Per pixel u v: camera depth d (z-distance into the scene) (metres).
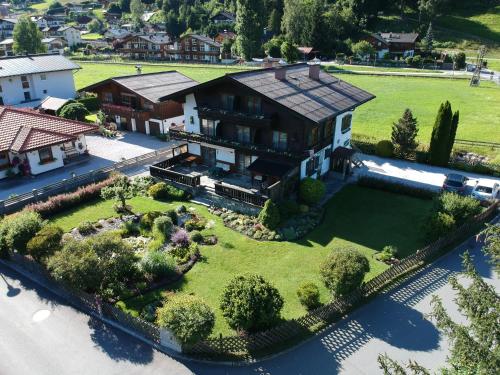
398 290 24.19
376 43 122.06
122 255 23.88
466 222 29.33
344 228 31.09
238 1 116.62
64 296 23.83
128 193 35.53
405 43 120.31
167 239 29.00
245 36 115.00
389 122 58.53
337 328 21.33
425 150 46.25
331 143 39.47
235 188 33.06
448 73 93.44
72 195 34.44
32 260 25.48
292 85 36.94
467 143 47.66
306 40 126.25
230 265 26.39
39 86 66.81
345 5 149.25
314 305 22.38
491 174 41.00
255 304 19.58
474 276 12.88
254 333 20.23
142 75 58.09
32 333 21.08
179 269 25.56
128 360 19.39
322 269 22.47
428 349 19.92
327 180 40.03
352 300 22.59
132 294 23.38
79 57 138.12
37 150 40.72
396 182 38.19
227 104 36.84
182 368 18.97
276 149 34.88
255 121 34.06
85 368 18.95
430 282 24.89
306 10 124.94
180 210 33.19
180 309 19.53
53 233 25.66
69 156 45.16
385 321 21.77
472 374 11.20
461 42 130.12
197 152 42.03
